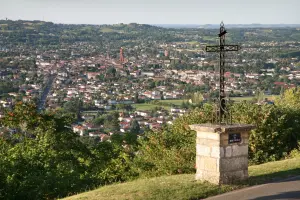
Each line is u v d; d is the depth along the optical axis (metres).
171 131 16.50
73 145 18.72
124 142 18.64
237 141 10.10
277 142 14.75
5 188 13.12
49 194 13.26
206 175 10.14
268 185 9.99
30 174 14.09
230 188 9.77
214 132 9.88
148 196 9.45
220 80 10.37
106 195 9.81
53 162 16.58
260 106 15.65
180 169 13.37
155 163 14.73
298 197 9.13
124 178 15.95
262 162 14.31
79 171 16.95
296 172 11.03
